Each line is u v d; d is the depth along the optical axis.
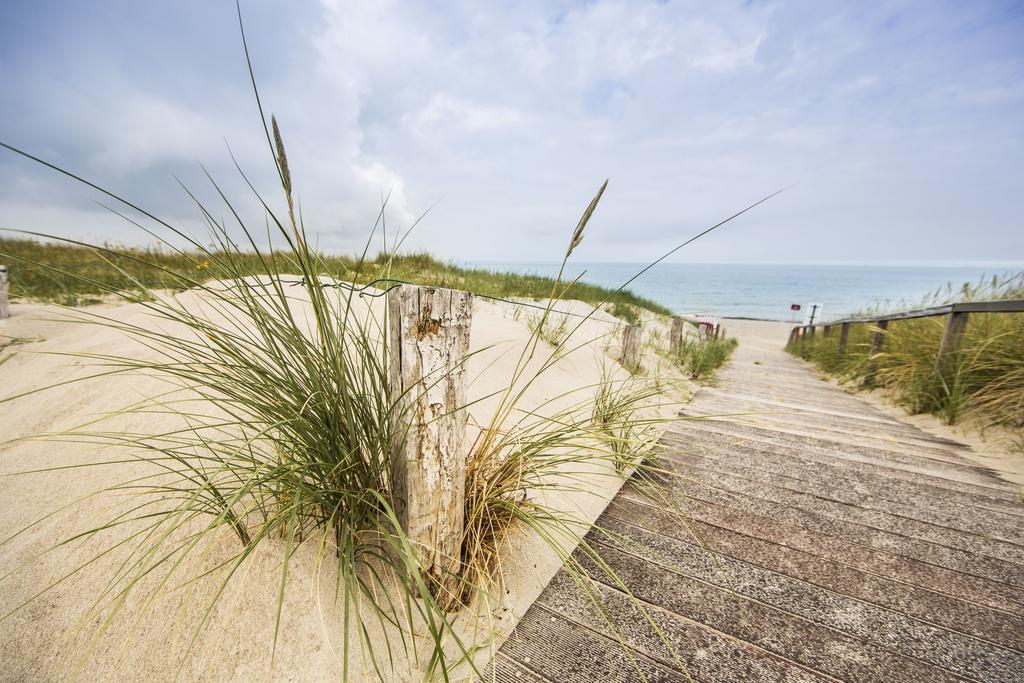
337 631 1.26
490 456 1.63
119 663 1.11
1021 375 3.23
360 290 1.25
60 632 1.15
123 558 1.31
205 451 1.74
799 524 2.08
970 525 2.08
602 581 1.66
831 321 8.89
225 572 1.29
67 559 1.31
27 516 1.45
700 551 1.86
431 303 1.17
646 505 2.21
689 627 1.46
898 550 1.89
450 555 1.37
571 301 7.84
